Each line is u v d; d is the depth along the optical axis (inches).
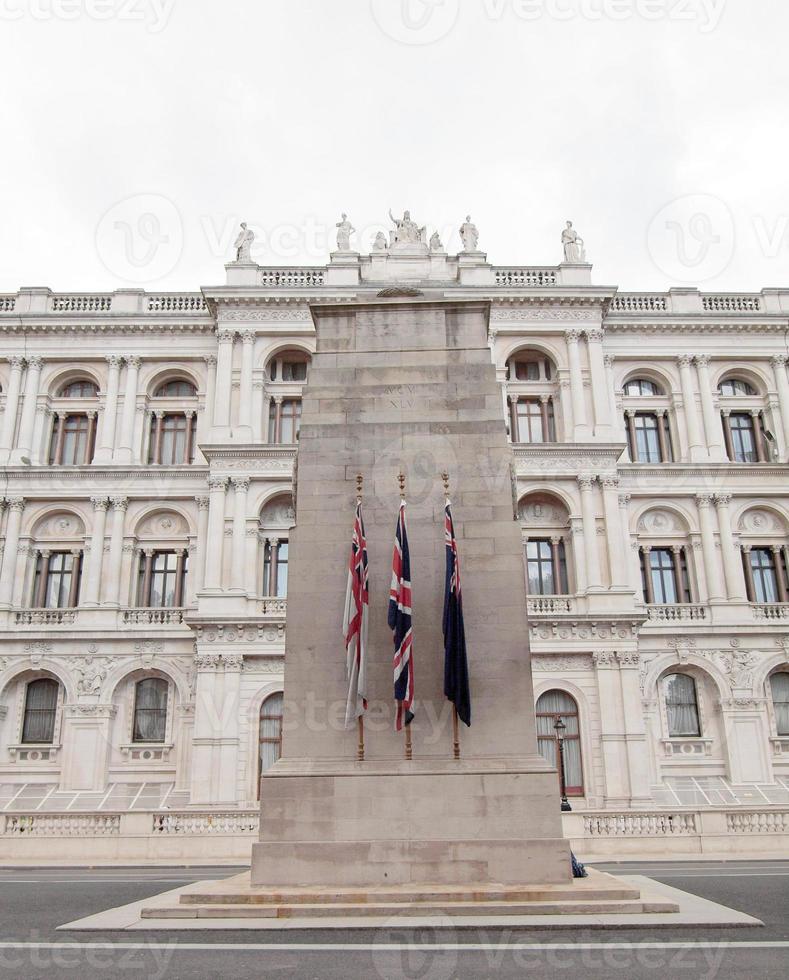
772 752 1998.0
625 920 582.9
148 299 2329.0
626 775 1846.7
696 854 1309.1
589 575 1990.7
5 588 2073.1
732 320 2276.1
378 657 796.6
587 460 2069.4
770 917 615.2
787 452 2223.2
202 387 2260.1
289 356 2215.8
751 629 2036.2
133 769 1957.4
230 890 674.2
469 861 713.6
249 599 1967.3
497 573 819.4
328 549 836.0
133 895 826.8
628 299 2336.4
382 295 968.3
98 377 2272.4
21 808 1846.7
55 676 2031.3
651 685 2009.1
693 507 2164.1
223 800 1819.6
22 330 2258.9
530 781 745.0
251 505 2042.3
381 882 710.5
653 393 2304.4
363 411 880.3
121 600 2081.7
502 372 2188.7
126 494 2140.7
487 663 791.1
